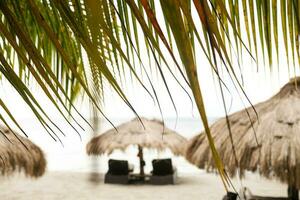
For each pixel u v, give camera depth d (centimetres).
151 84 46
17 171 514
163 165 1130
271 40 62
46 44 111
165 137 1122
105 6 49
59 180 1291
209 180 1255
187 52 40
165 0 41
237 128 528
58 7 52
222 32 58
